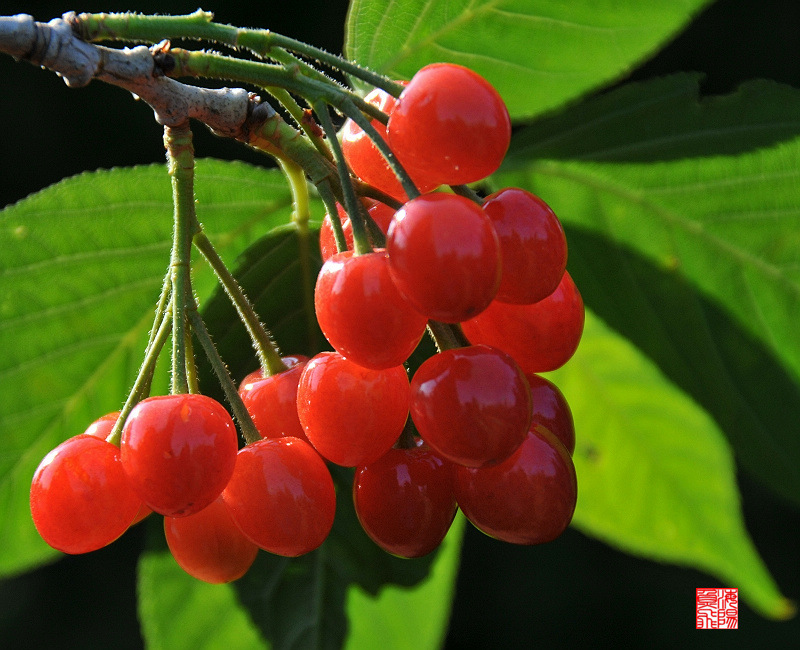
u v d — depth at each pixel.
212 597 0.39
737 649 1.06
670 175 0.38
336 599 0.39
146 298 0.38
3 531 0.38
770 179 0.38
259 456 0.34
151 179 0.37
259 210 0.38
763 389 0.39
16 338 0.38
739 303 0.39
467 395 0.33
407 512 0.34
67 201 0.37
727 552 0.42
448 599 0.39
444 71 0.33
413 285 0.32
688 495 0.42
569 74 0.37
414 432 0.36
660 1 0.36
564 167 0.39
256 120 0.34
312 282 0.38
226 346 0.38
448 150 0.33
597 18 0.37
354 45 0.37
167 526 0.34
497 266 0.32
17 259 0.37
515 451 0.33
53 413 0.38
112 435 0.34
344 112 0.33
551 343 0.34
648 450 0.42
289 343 0.38
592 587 1.14
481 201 0.33
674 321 0.39
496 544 1.18
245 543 0.34
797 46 1.09
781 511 1.14
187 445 0.33
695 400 0.39
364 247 0.33
